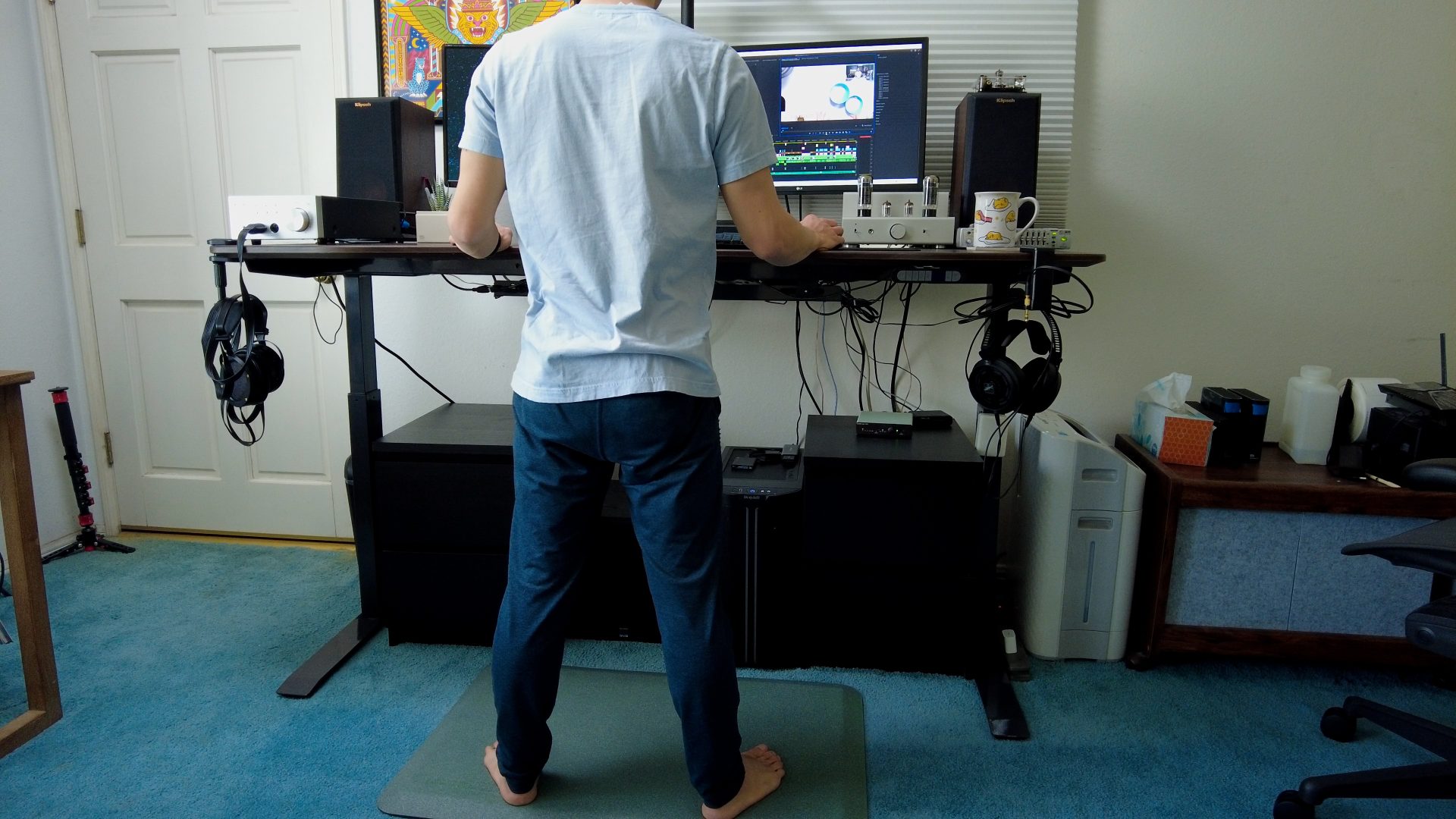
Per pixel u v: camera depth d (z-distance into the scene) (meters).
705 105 1.04
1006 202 1.53
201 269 2.40
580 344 1.08
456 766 1.44
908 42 1.82
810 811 1.33
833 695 1.67
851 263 1.55
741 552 1.74
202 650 1.86
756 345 2.23
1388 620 1.72
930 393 2.21
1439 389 1.75
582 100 1.04
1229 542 1.74
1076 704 1.67
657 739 1.52
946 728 1.58
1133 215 2.09
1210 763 1.48
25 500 1.50
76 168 2.40
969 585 1.70
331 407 2.43
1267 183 2.05
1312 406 1.83
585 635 1.90
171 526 2.57
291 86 2.26
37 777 1.41
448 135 1.97
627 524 1.82
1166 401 1.91
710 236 1.12
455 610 1.86
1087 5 2.01
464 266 1.71
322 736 1.54
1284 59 2.00
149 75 2.32
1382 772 1.27
